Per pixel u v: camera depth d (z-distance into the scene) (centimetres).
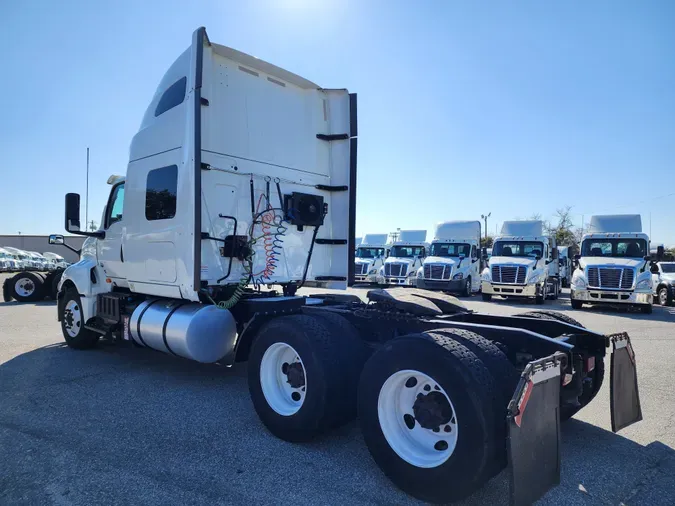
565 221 4938
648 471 360
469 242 2131
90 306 711
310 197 601
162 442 403
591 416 484
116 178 679
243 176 548
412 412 333
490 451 280
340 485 334
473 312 490
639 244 1562
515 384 305
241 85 552
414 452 322
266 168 571
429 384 321
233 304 523
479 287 2203
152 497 313
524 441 273
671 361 721
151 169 572
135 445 396
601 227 1672
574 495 323
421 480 307
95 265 711
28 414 464
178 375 611
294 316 424
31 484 328
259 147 566
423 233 2477
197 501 309
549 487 290
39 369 637
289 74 589
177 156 524
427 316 434
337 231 643
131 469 353
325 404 375
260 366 428
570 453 392
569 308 1605
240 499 313
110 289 688
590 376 436
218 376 607
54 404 495
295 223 590
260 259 562
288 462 368
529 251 1900
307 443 404
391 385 334
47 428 429
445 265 2016
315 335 391
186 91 513
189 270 501
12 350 756
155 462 365
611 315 1399
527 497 271
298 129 612
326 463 367
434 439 322
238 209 542
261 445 400
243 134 550
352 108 641
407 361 319
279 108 591
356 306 508
